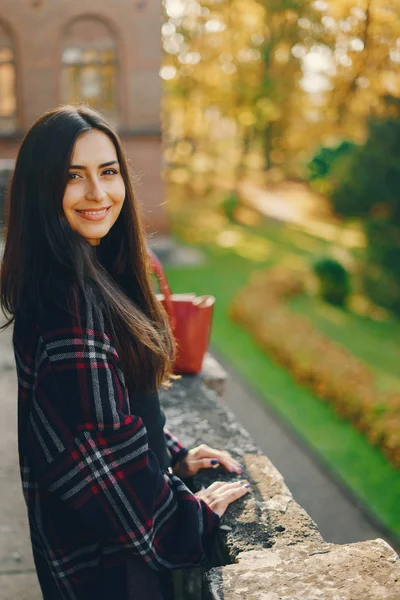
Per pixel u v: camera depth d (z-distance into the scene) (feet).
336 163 40.55
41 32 48.75
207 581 5.06
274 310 33.12
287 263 47.42
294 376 25.25
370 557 5.31
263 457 7.59
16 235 5.10
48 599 5.61
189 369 10.13
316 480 17.01
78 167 4.98
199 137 87.04
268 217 70.74
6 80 49.55
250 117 73.46
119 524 4.98
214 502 6.31
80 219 5.09
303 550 5.49
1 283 5.21
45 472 4.89
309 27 24.76
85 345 4.84
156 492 5.15
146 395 5.56
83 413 4.81
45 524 5.30
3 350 15.15
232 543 5.82
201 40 62.34
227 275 46.14
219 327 33.35
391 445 18.24
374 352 28.71
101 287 5.10
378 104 27.73
